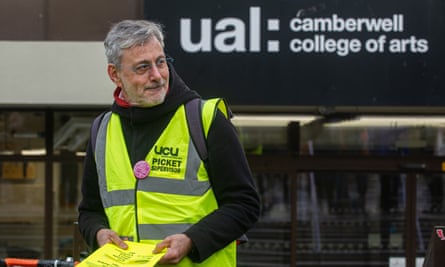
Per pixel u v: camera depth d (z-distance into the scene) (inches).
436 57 261.3
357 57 261.1
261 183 311.1
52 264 163.0
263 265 310.3
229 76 261.0
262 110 293.4
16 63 267.7
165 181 99.0
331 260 312.2
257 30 261.1
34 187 306.5
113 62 101.0
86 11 275.4
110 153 103.7
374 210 312.2
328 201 311.4
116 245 98.3
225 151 99.5
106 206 104.3
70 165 305.6
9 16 274.8
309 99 261.3
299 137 308.7
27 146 305.6
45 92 267.6
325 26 261.4
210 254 96.8
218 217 97.7
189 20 261.4
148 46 98.9
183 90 102.7
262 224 311.0
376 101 261.0
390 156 307.7
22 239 305.6
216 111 101.0
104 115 109.0
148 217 98.7
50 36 274.5
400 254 311.9
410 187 311.1
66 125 305.3
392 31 261.1
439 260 156.3
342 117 305.1
